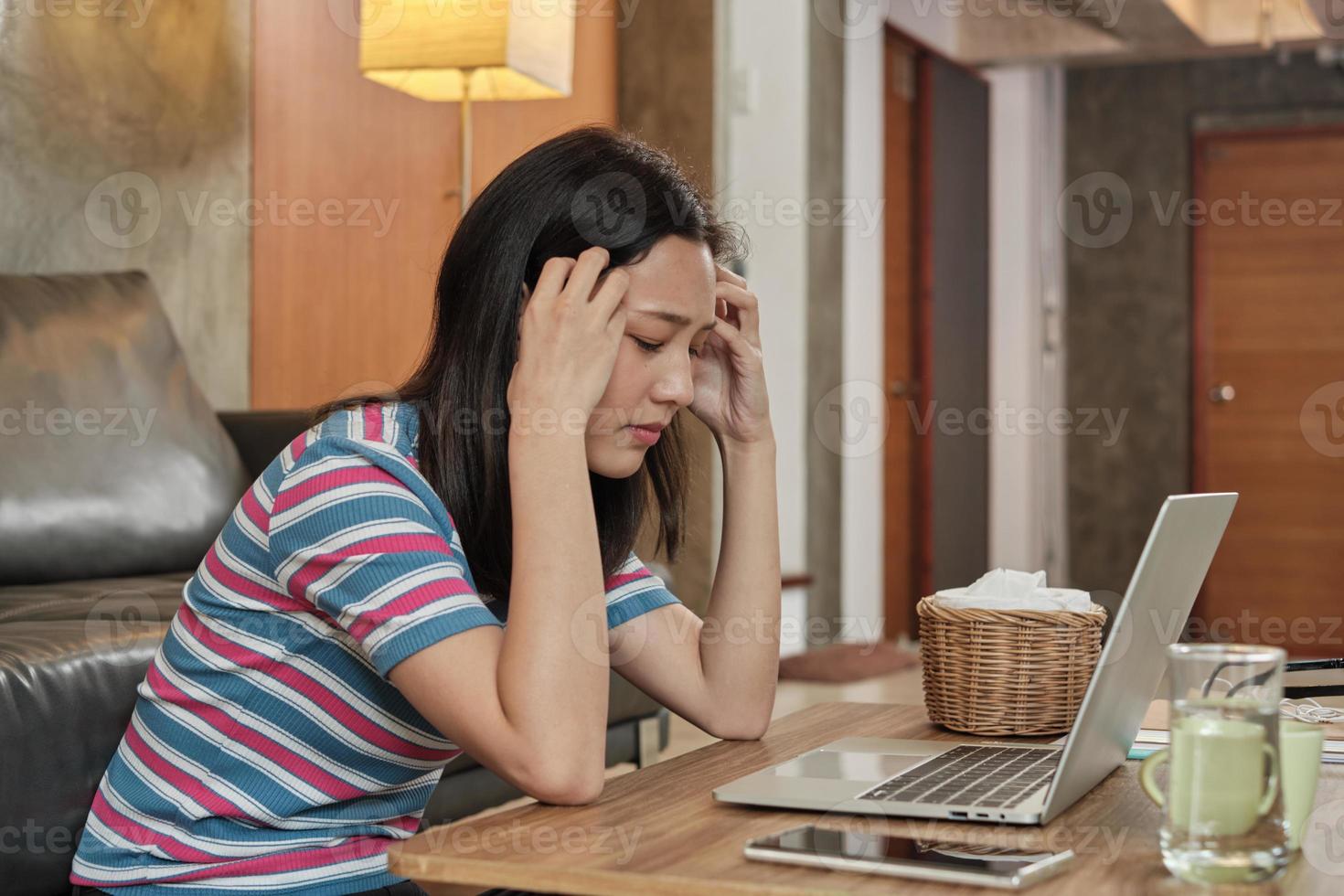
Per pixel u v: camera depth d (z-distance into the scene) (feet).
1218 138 23.44
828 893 2.47
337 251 11.53
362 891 3.60
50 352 7.27
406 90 11.98
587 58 14.38
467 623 3.22
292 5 10.98
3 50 8.61
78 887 3.74
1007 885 2.49
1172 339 23.72
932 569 20.26
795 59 15.92
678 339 3.66
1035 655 4.05
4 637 4.75
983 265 21.89
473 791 7.34
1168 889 2.52
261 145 10.71
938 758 3.62
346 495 3.36
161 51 9.78
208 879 3.53
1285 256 23.21
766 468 4.44
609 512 4.09
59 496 6.92
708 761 3.84
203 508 7.66
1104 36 19.34
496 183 3.68
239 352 10.53
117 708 4.83
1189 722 2.59
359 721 3.55
